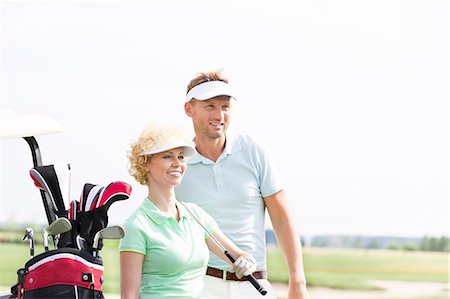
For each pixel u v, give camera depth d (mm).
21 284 4457
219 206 5578
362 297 20234
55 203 4629
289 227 5738
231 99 5613
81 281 4418
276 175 5738
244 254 5219
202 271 4980
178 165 4938
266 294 5578
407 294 21062
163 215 4875
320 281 21719
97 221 4582
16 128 5023
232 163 5637
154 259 4812
